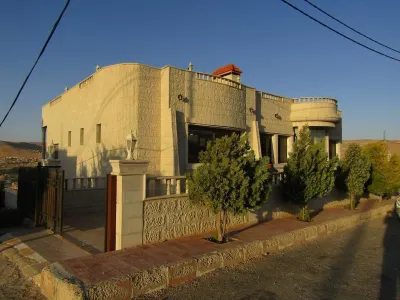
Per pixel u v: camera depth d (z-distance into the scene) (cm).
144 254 655
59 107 2148
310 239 955
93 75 1605
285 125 2164
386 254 814
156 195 826
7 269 641
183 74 1430
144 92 1352
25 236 858
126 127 1340
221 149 784
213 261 650
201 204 811
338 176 1483
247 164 812
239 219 1012
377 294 551
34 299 512
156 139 1377
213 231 896
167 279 563
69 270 545
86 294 455
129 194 716
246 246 740
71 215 1188
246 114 1761
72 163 1845
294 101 2230
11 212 1031
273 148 2062
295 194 1109
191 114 1451
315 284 592
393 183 1725
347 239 981
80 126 1756
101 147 1502
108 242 701
